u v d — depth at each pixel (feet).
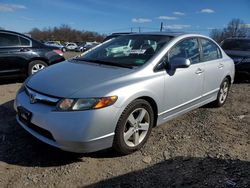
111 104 11.14
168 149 13.28
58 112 10.89
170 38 15.28
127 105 11.72
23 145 13.02
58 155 12.30
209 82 17.42
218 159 12.40
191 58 15.93
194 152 13.07
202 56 16.98
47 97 11.41
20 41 26.22
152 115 13.24
